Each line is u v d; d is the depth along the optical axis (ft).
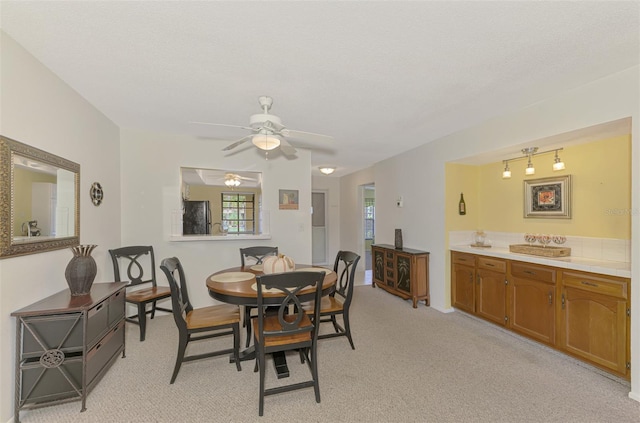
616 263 7.80
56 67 6.48
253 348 8.21
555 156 9.40
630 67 6.41
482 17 4.79
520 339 9.41
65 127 7.27
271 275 5.88
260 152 13.10
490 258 10.35
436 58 6.07
